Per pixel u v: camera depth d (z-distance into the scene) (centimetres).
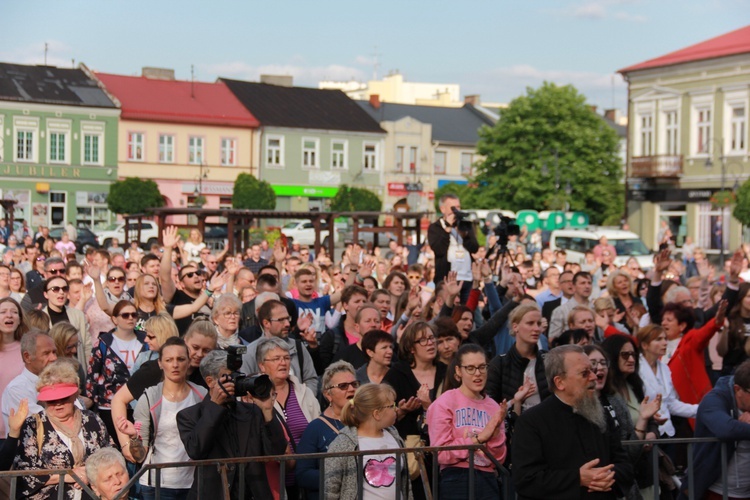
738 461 684
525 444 598
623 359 772
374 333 817
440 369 804
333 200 6166
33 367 759
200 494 616
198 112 6112
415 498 711
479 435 662
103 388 879
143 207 5544
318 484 658
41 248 2658
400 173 6838
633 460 668
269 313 864
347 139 6619
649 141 5297
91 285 1252
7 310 835
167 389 716
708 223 5006
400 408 737
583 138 5912
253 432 634
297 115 6512
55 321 990
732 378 701
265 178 6325
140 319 1007
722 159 4881
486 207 6022
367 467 650
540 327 785
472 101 8006
